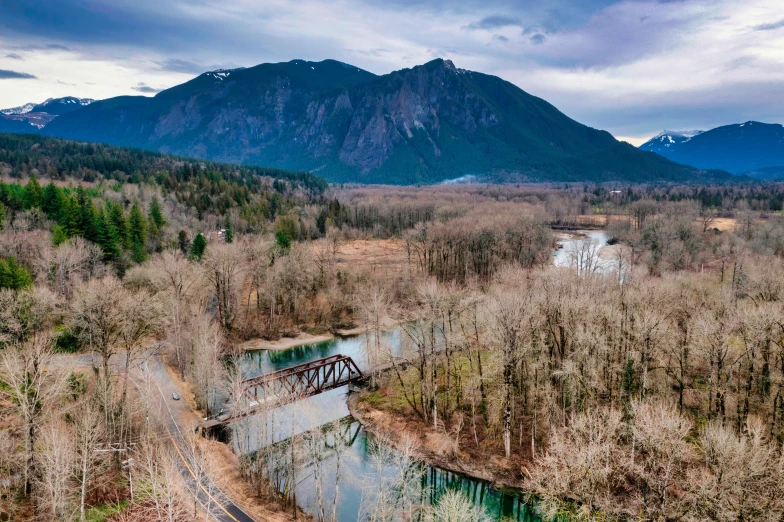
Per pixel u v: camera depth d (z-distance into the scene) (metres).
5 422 50.47
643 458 50.16
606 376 62.28
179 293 87.25
